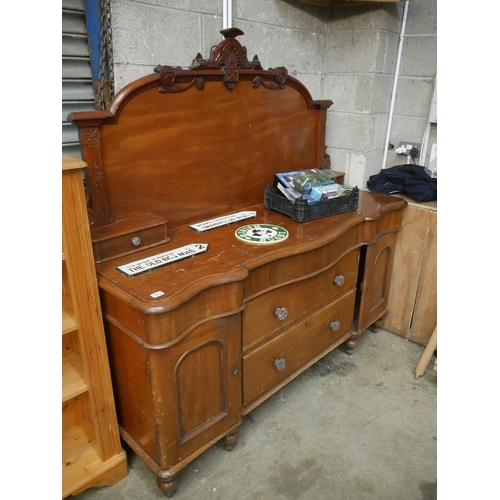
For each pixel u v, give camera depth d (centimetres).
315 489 147
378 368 210
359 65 223
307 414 180
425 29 221
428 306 219
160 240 152
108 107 149
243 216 181
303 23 216
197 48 173
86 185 143
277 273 152
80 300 122
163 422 129
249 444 165
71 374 138
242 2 185
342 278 183
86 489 145
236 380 149
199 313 129
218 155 175
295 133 207
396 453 162
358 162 239
